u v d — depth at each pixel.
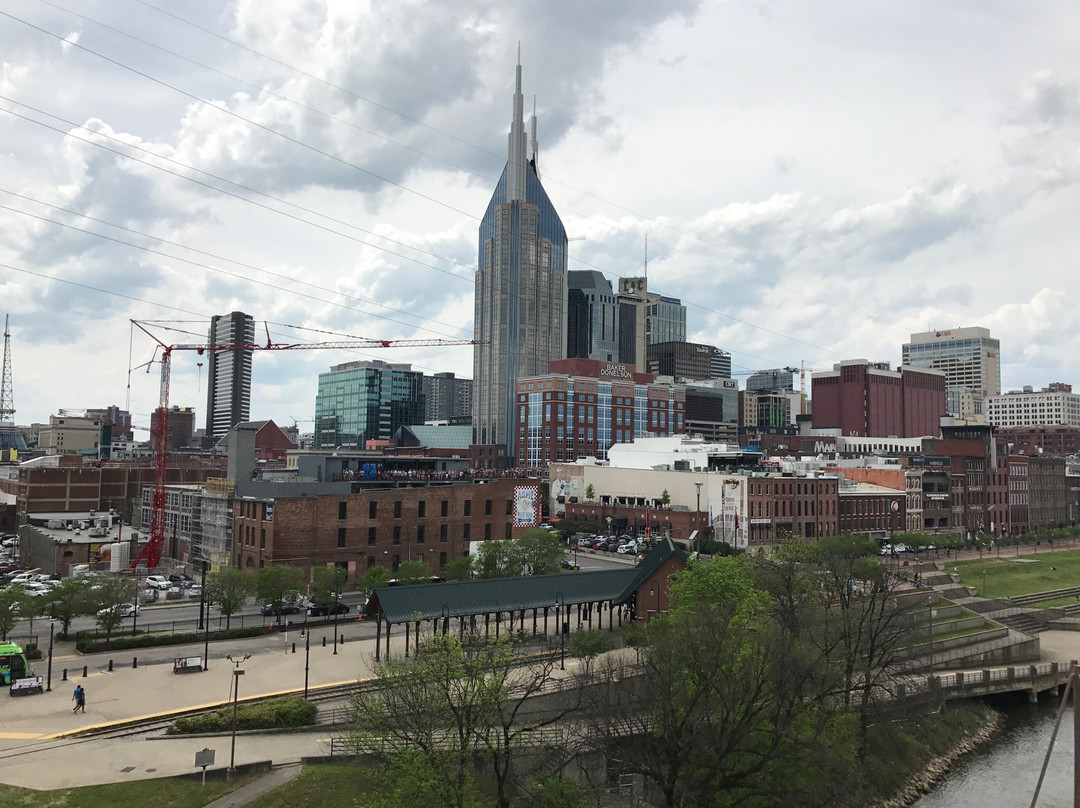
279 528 113.25
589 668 69.50
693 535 159.75
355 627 92.19
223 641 84.94
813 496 167.38
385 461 149.50
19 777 48.78
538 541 110.38
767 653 58.84
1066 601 138.62
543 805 49.25
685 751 53.75
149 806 46.03
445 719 49.19
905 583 125.94
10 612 77.50
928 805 68.88
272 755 54.16
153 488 162.00
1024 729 88.75
